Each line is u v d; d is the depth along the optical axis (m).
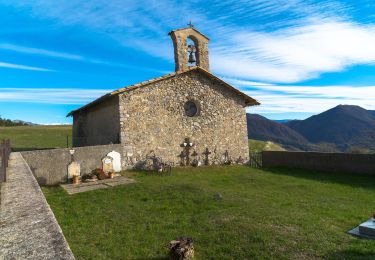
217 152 18.23
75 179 12.27
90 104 17.28
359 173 14.41
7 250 1.78
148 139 15.80
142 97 15.80
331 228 6.61
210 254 5.51
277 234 6.08
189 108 17.75
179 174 14.59
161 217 7.67
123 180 12.56
